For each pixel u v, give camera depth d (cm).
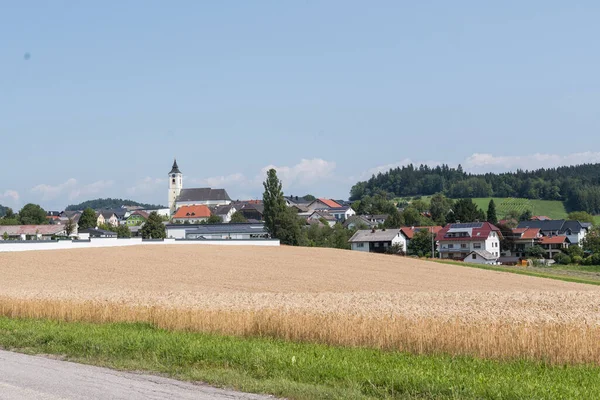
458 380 1278
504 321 2153
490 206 17662
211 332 2173
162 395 1186
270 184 12244
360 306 2844
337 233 13462
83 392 1206
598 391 1229
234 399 1162
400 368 1434
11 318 2723
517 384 1249
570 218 18662
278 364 1480
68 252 7306
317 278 5925
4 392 1202
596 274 8788
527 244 13425
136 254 7356
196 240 9294
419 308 2781
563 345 1667
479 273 7075
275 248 8894
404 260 8144
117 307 2652
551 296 3738
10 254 6956
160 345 1725
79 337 1923
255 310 2478
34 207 18175
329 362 1492
